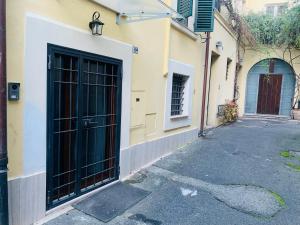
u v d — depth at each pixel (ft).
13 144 9.30
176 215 11.96
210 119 33.09
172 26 19.42
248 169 17.85
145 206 12.55
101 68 13.04
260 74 48.16
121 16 13.66
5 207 8.77
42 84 9.99
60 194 11.57
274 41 44.80
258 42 45.75
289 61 44.86
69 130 11.59
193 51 23.84
